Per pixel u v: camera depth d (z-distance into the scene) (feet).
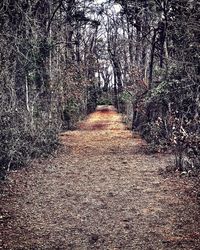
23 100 44.42
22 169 37.96
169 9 51.80
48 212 24.68
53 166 40.55
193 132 37.32
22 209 25.27
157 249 18.49
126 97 82.28
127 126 90.48
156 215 23.58
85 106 139.13
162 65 59.36
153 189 29.99
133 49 92.22
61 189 30.73
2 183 31.65
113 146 56.34
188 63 42.73
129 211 24.61
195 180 31.78
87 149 53.67
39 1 51.42
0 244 19.40
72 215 24.06
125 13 75.31
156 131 51.16
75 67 89.76
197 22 41.34
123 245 19.19
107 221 22.82
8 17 40.60
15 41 38.63
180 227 21.33
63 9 79.87
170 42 55.77
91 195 28.81
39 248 18.98
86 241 19.84
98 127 91.81
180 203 25.76
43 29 56.18
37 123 46.98
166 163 40.91
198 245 18.75
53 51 59.93
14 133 35.01
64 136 70.69
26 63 43.37
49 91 56.80
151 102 56.39
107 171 37.91
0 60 36.60
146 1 62.03
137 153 48.80
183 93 44.68
